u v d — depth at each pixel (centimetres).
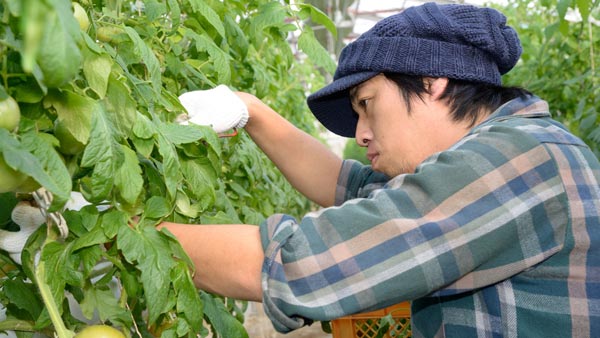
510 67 105
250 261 86
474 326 93
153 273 76
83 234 79
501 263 86
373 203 85
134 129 79
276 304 81
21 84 66
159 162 98
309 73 566
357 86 107
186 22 129
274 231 85
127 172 76
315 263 81
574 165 89
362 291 80
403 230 82
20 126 64
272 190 231
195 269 87
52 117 74
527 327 90
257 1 160
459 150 88
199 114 115
